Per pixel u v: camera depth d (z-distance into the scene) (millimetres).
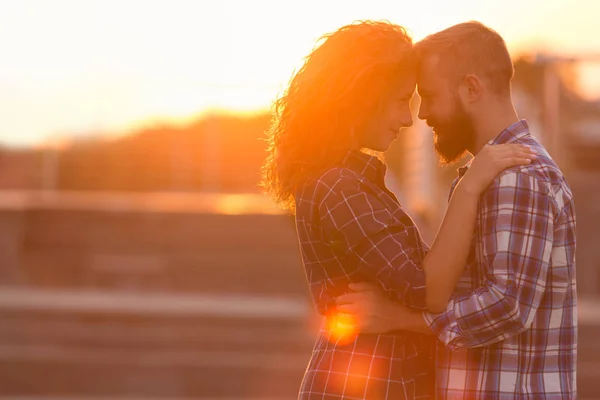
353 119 3041
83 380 9789
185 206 14133
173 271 13688
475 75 3090
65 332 10703
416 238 3057
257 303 12117
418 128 13664
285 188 3141
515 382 2996
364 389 2975
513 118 3127
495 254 2922
